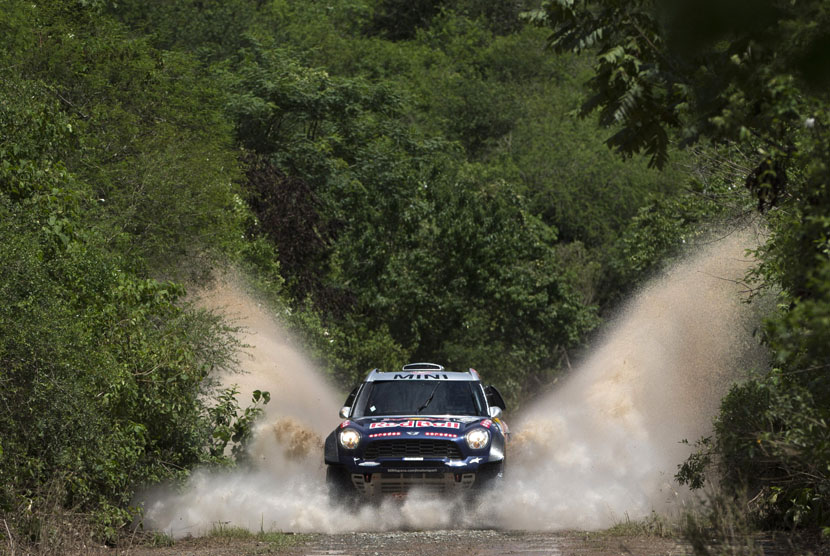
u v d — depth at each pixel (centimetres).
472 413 5044
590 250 18700
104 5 10250
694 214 7656
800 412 2709
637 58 2250
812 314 1752
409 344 14362
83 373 3666
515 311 14712
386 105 17338
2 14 7800
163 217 7550
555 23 2353
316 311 11456
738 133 2089
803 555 2994
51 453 3575
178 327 4653
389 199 14950
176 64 10250
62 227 4116
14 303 3397
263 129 15538
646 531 3875
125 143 8138
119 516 3772
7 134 4400
